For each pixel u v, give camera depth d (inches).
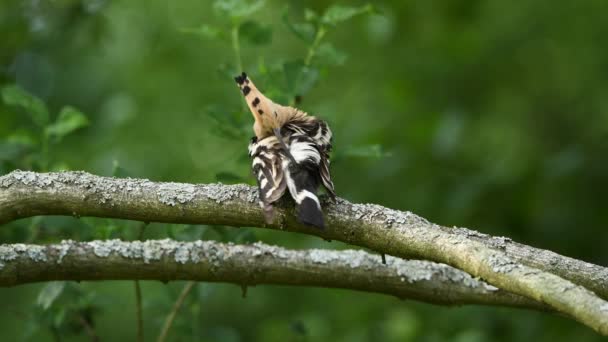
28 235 329.7
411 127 525.0
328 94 554.6
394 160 490.3
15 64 406.0
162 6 585.3
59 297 316.5
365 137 502.0
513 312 446.3
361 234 247.6
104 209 252.8
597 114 533.0
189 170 513.3
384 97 543.5
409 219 246.5
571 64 551.2
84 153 479.8
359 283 282.2
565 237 473.4
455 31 550.6
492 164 507.2
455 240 235.9
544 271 232.1
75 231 317.4
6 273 251.8
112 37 509.7
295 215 250.7
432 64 539.8
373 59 554.6
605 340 438.6
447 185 497.4
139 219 254.7
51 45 486.6
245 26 333.7
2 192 251.6
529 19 549.0
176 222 254.7
